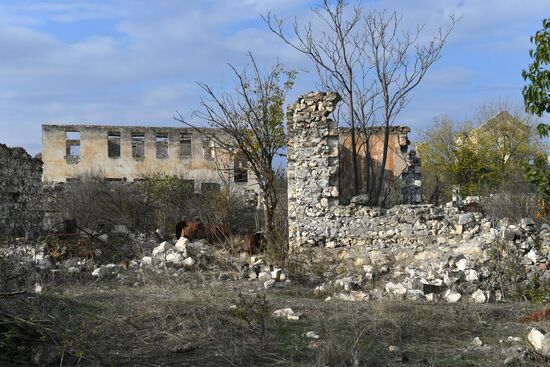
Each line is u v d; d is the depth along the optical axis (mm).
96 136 46469
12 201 23750
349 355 7258
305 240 19562
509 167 43188
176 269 15484
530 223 16359
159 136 47281
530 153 44531
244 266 15711
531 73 8852
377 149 25781
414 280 14828
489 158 44719
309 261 17359
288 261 16469
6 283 10984
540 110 8844
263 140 22859
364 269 17312
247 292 12938
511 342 8188
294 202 20484
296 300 11750
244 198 37625
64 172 46031
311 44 23297
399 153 25797
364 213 19406
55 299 9117
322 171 19922
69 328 7785
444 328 9008
